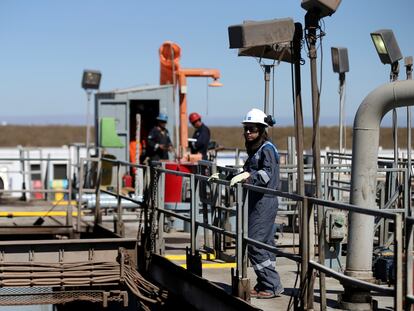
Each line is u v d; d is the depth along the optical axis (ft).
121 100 65.26
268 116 26.76
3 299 30.09
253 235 26.48
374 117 24.68
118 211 40.78
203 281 27.55
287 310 23.73
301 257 22.39
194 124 57.98
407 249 18.11
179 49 66.28
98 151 59.57
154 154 57.41
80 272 30.48
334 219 30.40
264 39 23.85
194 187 29.99
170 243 39.73
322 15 23.89
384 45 37.70
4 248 30.30
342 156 43.96
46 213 51.19
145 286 30.81
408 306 18.20
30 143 327.26
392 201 33.76
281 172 39.40
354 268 25.05
